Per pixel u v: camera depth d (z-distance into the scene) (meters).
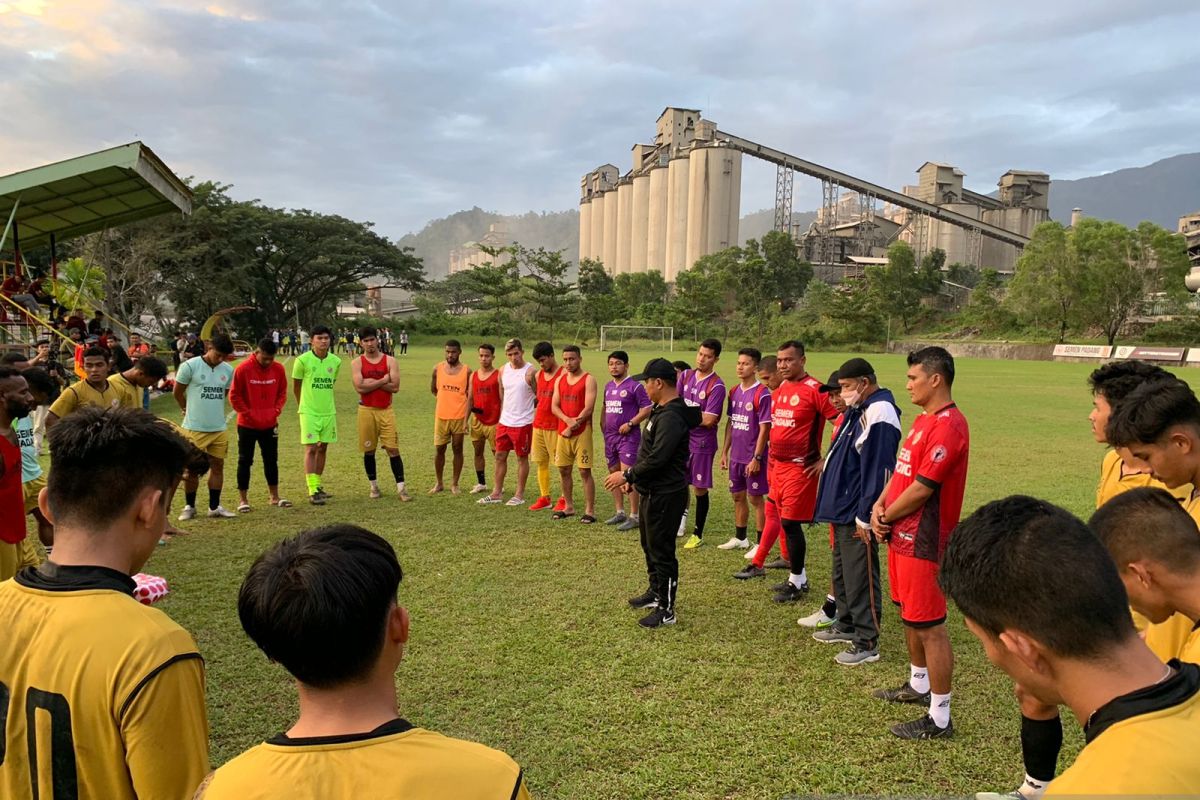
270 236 47.44
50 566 1.53
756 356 6.49
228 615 4.73
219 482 7.26
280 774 1.08
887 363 38.50
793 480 5.19
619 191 120.44
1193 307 53.91
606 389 7.20
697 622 4.82
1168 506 1.72
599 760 3.18
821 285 69.69
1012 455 11.35
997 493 8.76
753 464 6.32
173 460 1.63
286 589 1.11
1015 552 1.20
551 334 62.72
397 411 15.67
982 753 3.29
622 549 6.33
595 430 13.69
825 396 5.03
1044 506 1.29
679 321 64.75
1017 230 110.00
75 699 1.39
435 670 4.02
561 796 2.92
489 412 8.26
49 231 19.14
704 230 97.25
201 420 7.00
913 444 3.50
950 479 3.40
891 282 66.88
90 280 29.67
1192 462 2.35
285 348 41.25
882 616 5.08
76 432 1.52
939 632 3.41
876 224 106.38
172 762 1.40
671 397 4.66
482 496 8.41
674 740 3.35
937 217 92.06
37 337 17.47
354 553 1.17
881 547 6.70
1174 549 1.67
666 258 106.50
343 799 1.05
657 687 3.87
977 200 110.69
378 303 90.00
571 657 4.21
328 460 10.47
